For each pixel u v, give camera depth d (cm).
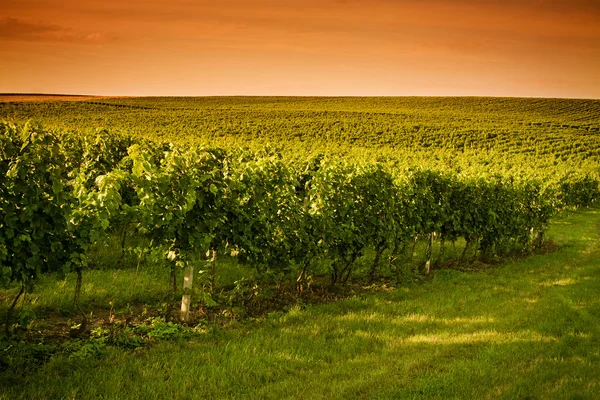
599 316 846
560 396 531
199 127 6688
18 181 553
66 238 610
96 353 574
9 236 551
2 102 8212
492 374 582
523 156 5544
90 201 629
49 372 515
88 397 473
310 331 710
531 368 607
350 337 693
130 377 524
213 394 505
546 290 1034
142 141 1591
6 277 568
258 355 603
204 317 750
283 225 880
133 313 741
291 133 6650
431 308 870
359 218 1018
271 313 784
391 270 1159
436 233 1368
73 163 1293
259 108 9419
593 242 1842
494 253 1508
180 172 712
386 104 10719
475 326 774
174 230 704
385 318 798
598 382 573
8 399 453
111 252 990
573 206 2948
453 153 5769
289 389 523
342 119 7944
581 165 5284
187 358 581
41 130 588
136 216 673
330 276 1085
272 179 867
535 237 1858
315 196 963
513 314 841
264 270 862
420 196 1210
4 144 559
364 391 529
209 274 870
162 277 905
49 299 724
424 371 586
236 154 1096
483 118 8519
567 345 697
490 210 1405
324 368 590
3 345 540
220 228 788
